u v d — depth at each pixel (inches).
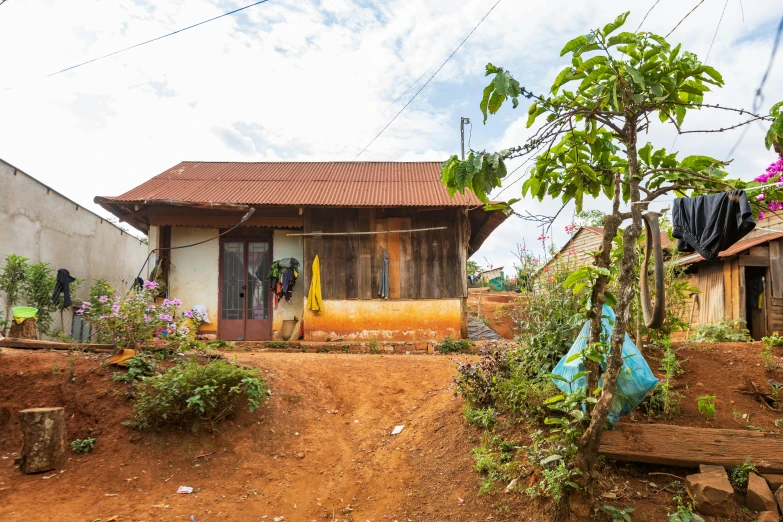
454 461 201.5
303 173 603.5
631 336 237.1
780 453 161.9
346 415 265.3
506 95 134.7
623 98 140.6
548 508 160.6
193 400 220.1
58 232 489.4
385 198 494.0
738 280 447.2
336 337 484.7
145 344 278.1
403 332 485.1
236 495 194.2
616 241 212.7
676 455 166.4
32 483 193.5
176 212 481.7
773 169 198.4
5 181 402.0
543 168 164.7
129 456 213.0
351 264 492.1
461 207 479.2
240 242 512.1
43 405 232.8
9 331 320.2
